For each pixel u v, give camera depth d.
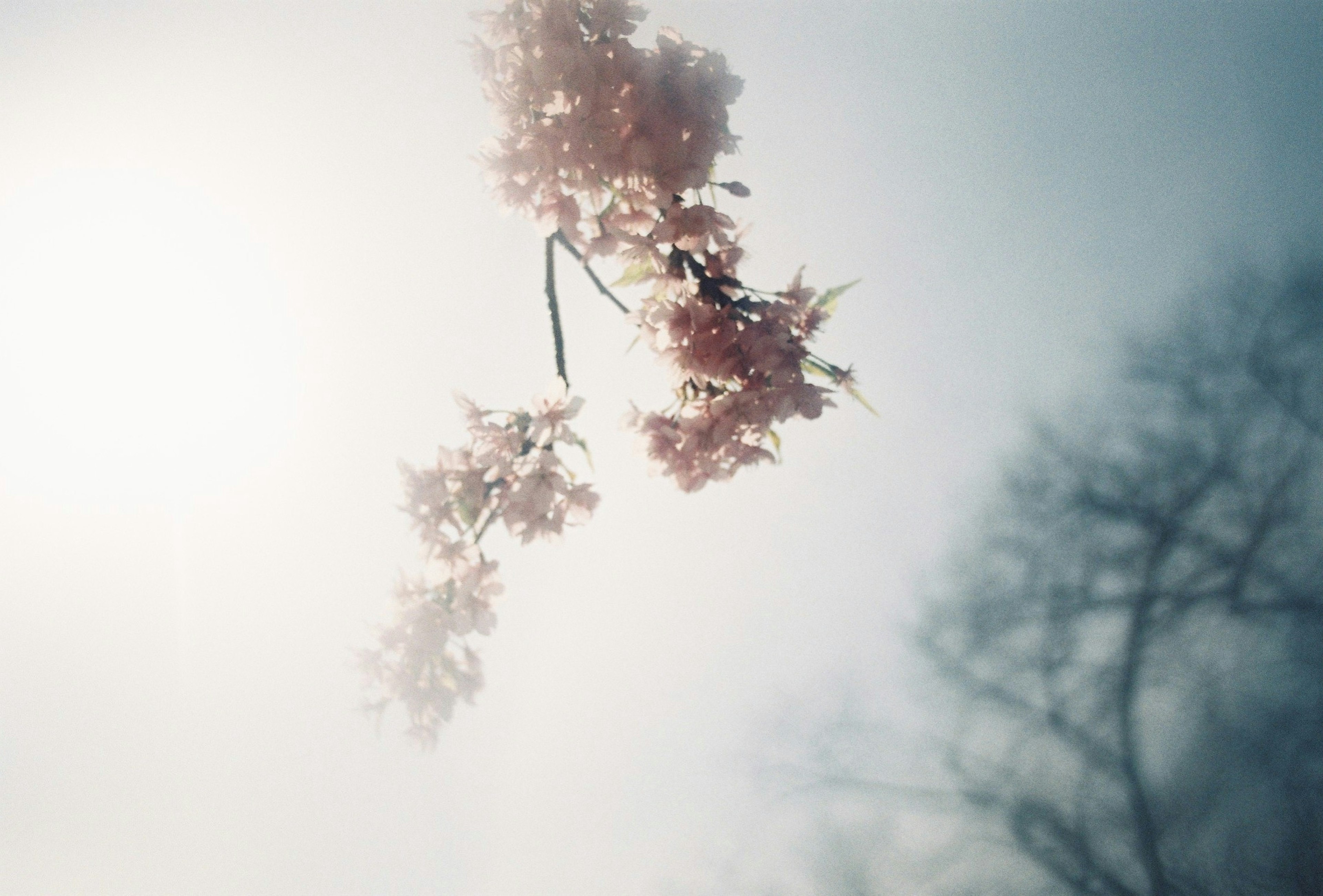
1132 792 3.56
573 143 0.93
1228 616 3.69
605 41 0.98
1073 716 3.80
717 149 0.97
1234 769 3.43
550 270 1.06
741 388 0.93
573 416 0.96
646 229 0.97
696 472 0.96
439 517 0.99
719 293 0.98
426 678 1.03
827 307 1.03
